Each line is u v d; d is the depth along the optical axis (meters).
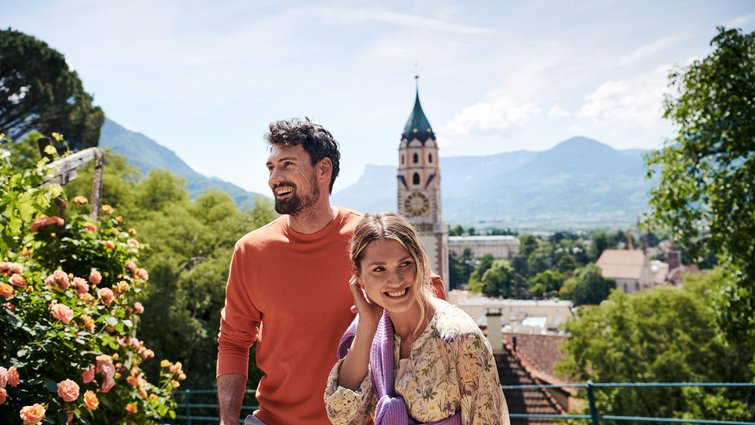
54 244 4.13
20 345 3.10
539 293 154.50
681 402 24.03
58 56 33.78
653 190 12.87
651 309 26.77
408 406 1.87
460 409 1.86
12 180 3.45
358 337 2.07
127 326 4.12
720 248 11.98
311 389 2.44
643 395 23.69
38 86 31.42
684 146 12.23
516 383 19.48
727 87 11.30
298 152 2.44
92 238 4.34
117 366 4.02
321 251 2.52
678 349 25.19
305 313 2.46
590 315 27.61
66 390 2.97
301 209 2.48
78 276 4.20
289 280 2.50
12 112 32.03
